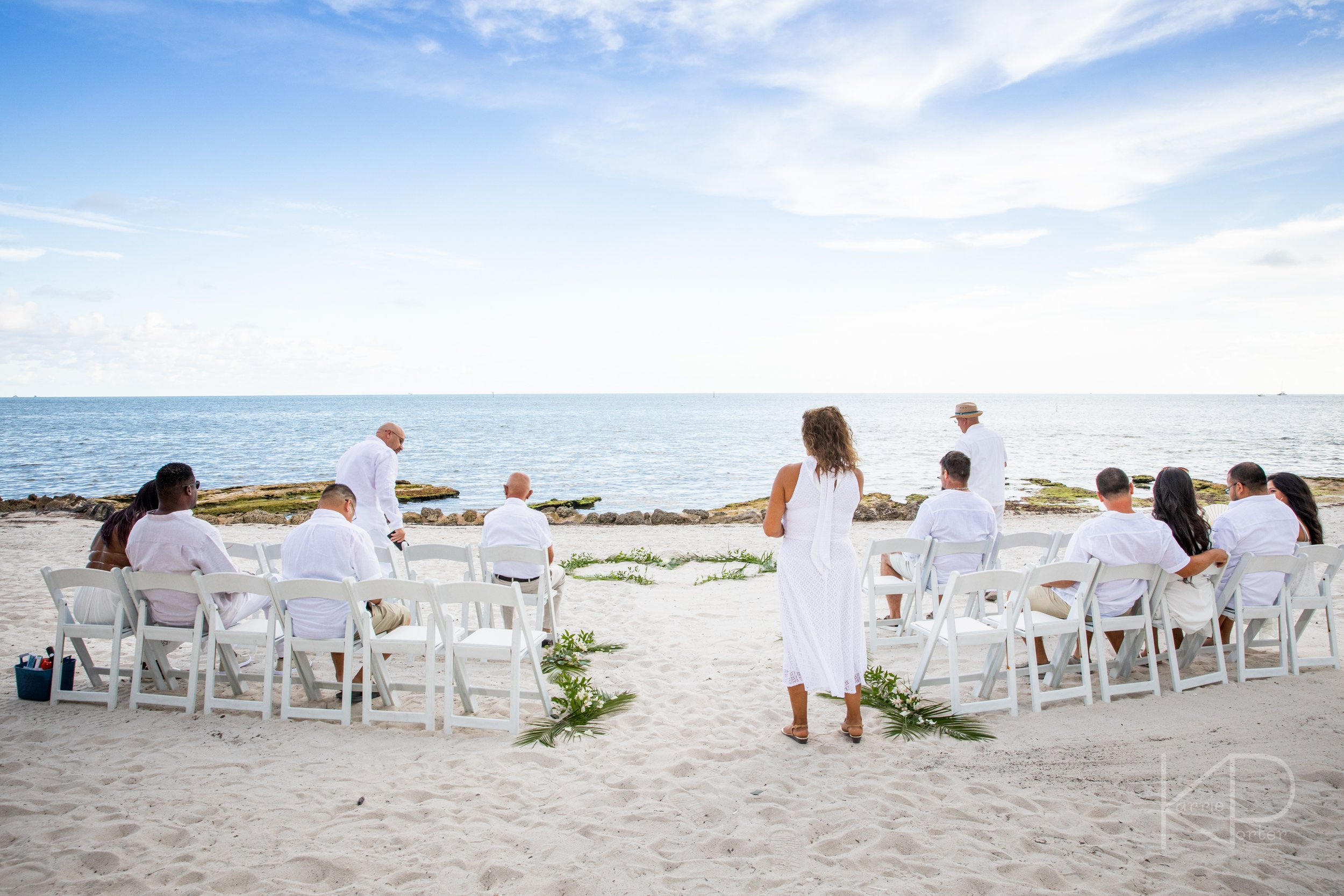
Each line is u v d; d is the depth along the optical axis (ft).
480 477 96.48
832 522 13.02
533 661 14.75
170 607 15.24
